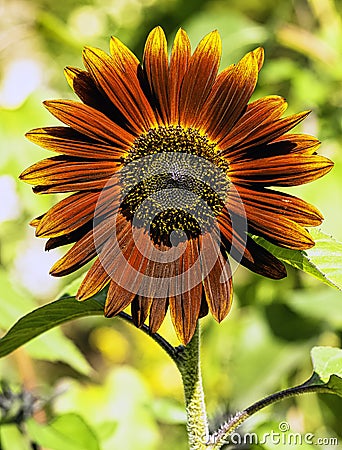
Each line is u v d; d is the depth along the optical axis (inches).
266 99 27.9
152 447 46.9
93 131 27.9
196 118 28.3
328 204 43.8
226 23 50.7
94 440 36.3
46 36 52.7
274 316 48.1
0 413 38.9
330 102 49.4
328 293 47.8
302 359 48.9
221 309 27.7
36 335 30.9
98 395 48.8
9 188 45.5
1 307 40.1
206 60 27.8
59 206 27.8
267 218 27.7
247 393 46.7
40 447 38.9
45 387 47.6
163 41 27.7
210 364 51.6
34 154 44.1
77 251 27.7
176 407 39.7
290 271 51.0
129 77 27.9
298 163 27.6
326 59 50.3
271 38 50.6
